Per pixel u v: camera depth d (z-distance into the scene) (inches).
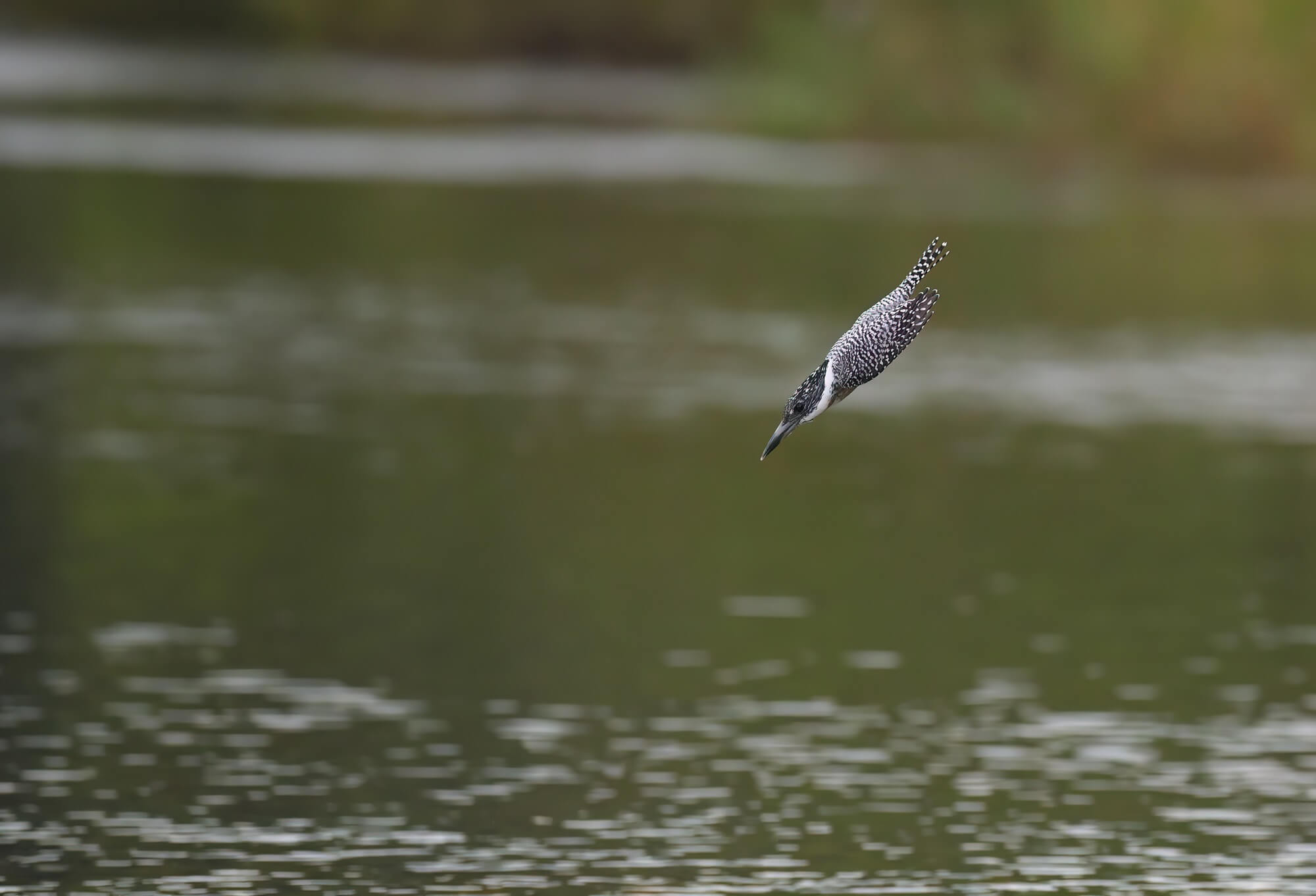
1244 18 1979.6
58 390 1043.3
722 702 636.1
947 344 1236.5
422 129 2261.3
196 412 1006.4
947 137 2153.1
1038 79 2119.8
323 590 734.5
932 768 585.9
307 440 956.0
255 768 576.4
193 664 656.4
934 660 675.4
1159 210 1798.7
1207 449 979.3
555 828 540.1
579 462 931.3
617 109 2442.2
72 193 1727.4
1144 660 679.1
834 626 709.9
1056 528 839.7
